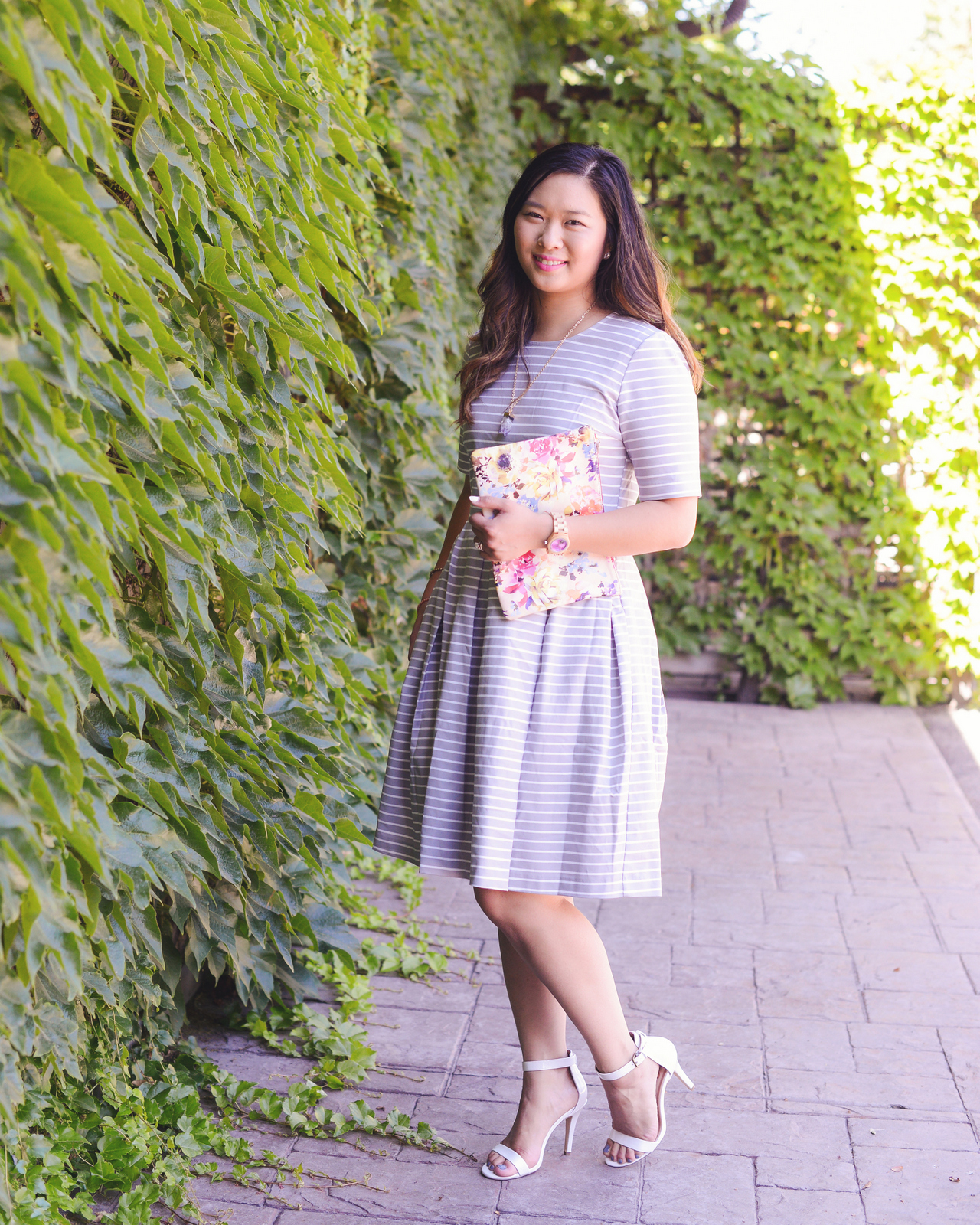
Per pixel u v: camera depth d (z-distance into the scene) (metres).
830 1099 2.23
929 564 5.27
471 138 4.57
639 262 1.89
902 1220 1.87
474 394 1.96
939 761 4.54
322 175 2.22
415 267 3.20
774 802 4.04
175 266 1.85
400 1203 1.92
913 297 5.16
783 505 5.29
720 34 5.52
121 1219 1.79
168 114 1.62
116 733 1.72
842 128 5.10
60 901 1.37
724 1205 1.91
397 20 3.37
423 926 3.04
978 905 3.17
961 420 5.16
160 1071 2.16
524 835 1.81
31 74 1.12
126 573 1.88
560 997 1.88
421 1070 2.34
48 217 1.25
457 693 1.88
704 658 5.64
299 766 2.30
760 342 5.34
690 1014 2.57
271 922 2.39
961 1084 2.28
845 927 3.04
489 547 1.78
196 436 1.73
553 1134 2.13
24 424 1.19
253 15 1.90
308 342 2.05
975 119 4.92
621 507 1.88
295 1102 2.16
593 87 5.49
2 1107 1.39
